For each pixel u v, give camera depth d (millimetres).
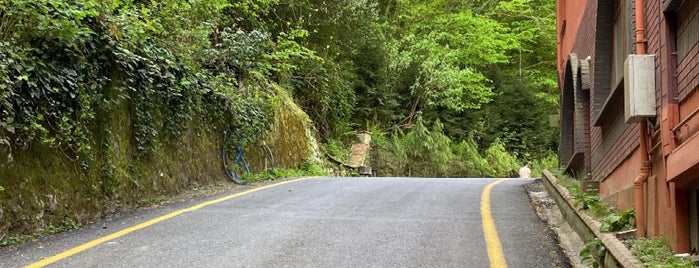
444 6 30922
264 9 17422
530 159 30141
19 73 6418
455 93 26688
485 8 32531
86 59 7754
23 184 6566
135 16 8305
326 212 8211
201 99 11891
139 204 8969
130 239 6324
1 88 6035
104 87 8219
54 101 7094
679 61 4543
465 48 29578
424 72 26578
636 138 5871
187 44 11453
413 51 26734
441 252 5895
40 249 5832
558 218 8180
